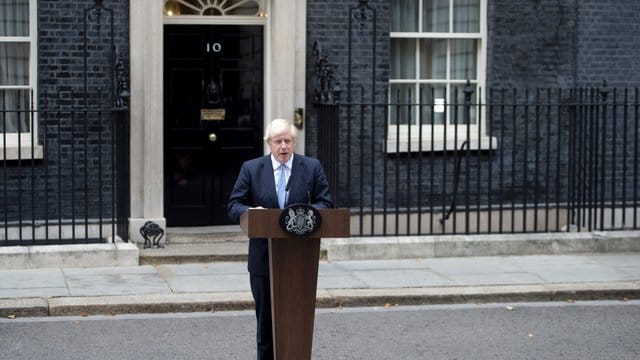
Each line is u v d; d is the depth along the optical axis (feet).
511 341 26.53
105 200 36.29
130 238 35.88
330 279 32.30
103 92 35.91
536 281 32.42
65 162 35.91
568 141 39.29
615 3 40.14
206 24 38.11
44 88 35.58
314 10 37.37
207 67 38.24
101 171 35.58
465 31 40.11
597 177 38.93
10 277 31.65
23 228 35.50
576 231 38.65
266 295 21.42
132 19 35.58
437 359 24.76
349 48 36.29
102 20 35.68
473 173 39.52
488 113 39.58
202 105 38.27
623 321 28.89
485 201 39.73
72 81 35.78
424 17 39.83
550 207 40.11
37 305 28.35
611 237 37.19
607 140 40.52
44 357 24.38
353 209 38.34
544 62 39.78
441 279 32.53
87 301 28.84
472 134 39.70
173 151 38.19
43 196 35.88
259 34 38.50
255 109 38.65
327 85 35.96
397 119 35.50
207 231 37.50
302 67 37.14
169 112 38.14
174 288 30.71
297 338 19.79
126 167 35.37
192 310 29.25
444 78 40.19
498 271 33.83
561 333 27.43
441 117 40.09
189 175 38.37
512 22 39.55
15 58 36.19
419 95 37.91
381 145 38.47
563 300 31.40
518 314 29.58
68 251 33.17
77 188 36.04
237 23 38.27
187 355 24.79
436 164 39.22
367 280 32.22
